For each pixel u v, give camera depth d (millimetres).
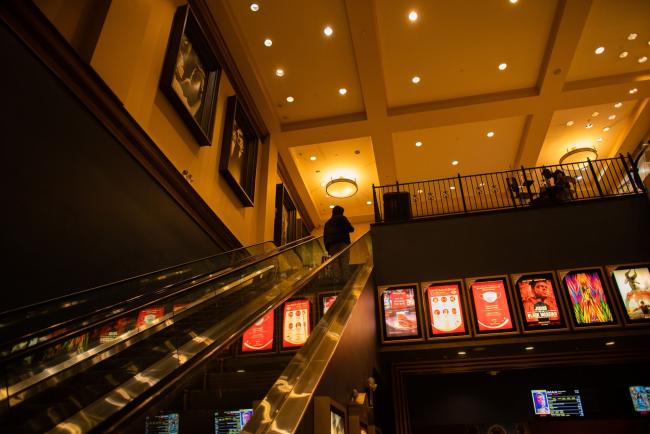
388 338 7203
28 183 4848
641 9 9844
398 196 9578
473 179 15805
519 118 13070
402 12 9906
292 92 12000
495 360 7504
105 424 2588
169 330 5203
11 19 4859
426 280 7770
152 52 7566
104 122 6199
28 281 4676
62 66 5508
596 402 8273
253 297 6980
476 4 9773
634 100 12266
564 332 6773
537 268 7582
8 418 2666
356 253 7855
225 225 9531
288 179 15133
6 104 4699
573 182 10078
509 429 8312
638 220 7680
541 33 10469
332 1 9625
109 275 5949
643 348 7129
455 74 11547
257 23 10109
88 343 4000
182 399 3615
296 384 3191
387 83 11758
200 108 9258
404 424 7246
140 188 6938
